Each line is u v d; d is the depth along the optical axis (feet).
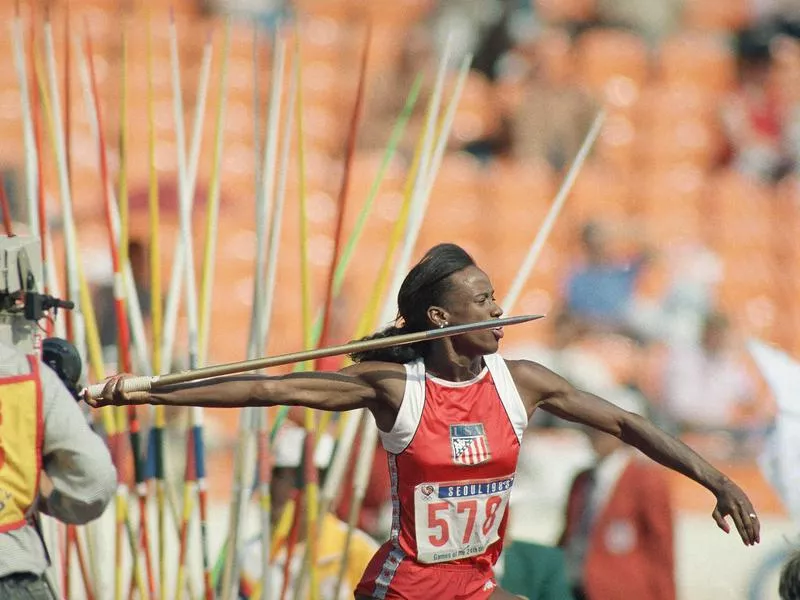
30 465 48.42
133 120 151.94
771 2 181.06
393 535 50.88
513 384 50.49
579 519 77.00
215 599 64.49
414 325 50.85
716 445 123.44
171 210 135.85
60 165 64.28
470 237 146.82
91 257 123.54
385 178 148.15
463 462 49.16
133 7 167.84
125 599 68.95
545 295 141.69
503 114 157.99
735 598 108.17
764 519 115.85
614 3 180.86
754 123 165.48
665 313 132.67
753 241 149.18
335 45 168.55
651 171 159.63
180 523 64.49
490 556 51.88
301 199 64.69
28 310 50.39
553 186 152.05
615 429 51.21
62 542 64.85
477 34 167.94
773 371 66.23
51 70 66.39
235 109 156.66
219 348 131.95
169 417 91.50
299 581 61.62
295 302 131.64
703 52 175.01
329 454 68.59
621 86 169.48
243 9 168.35
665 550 75.56
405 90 160.45
